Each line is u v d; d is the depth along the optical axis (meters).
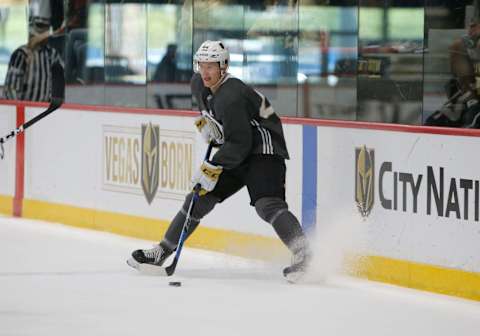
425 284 12.93
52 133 18.75
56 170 18.70
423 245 12.97
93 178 17.97
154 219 16.80
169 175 16.48
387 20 15.85
